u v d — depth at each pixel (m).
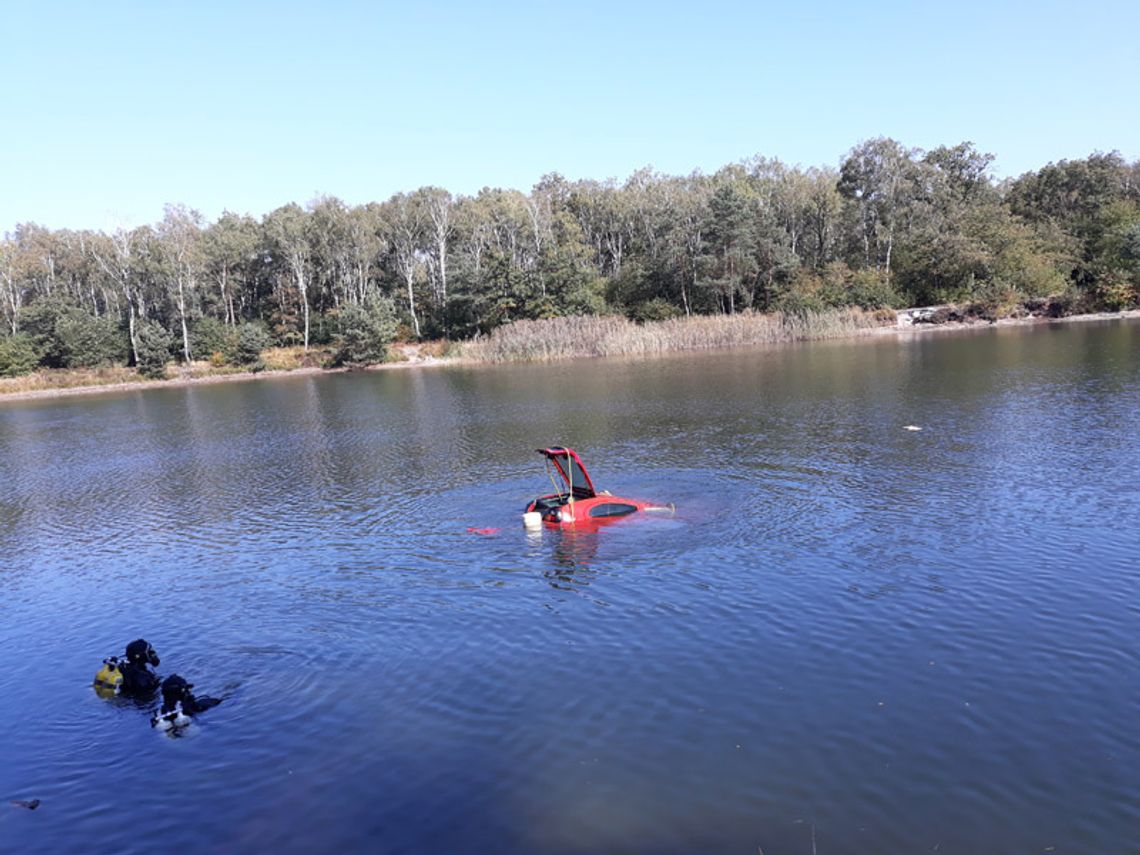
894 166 109.25
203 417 54.53
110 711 12.93
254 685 13.29
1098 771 9.57
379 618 15.65
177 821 9.86
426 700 12.32
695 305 106.62
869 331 87.31
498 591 16.53
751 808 9.25
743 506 21.52
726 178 134.25
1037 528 18.23
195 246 113.38
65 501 29.92
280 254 116.56
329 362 96.88
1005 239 93.94
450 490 25.97
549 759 10.50
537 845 8.85
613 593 15.98
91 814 10.15
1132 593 14.49
